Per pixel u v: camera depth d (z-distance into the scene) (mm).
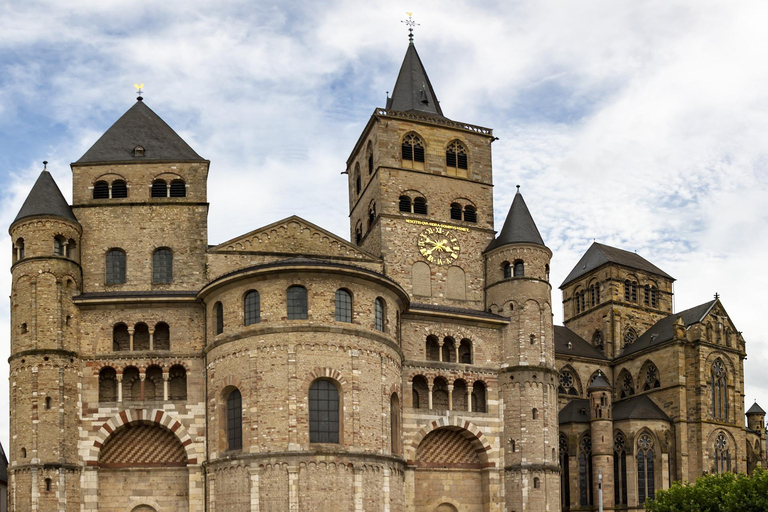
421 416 85438
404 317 87562
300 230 89125
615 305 124250
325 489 71938
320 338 75000
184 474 79812
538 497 85562
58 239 82562
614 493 105188
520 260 92625
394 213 95188
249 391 74625
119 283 85250
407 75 107125
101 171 88062
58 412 77375
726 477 83125
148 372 81500
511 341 90250
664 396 111188
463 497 86688
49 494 75500
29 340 78750
